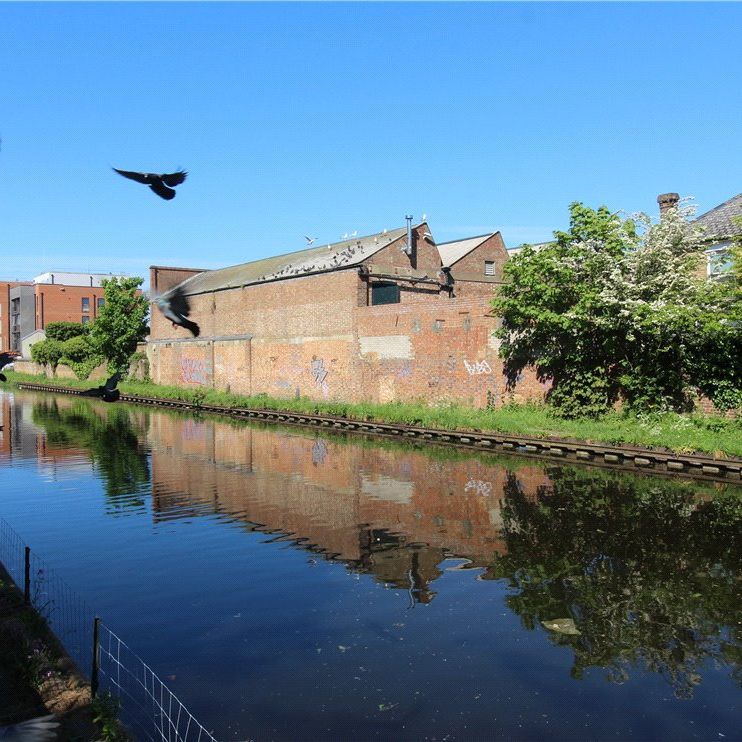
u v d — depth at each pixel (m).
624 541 12.65
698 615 9.43
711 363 21.84
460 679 7.79
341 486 18.06
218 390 45.19
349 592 10.43
